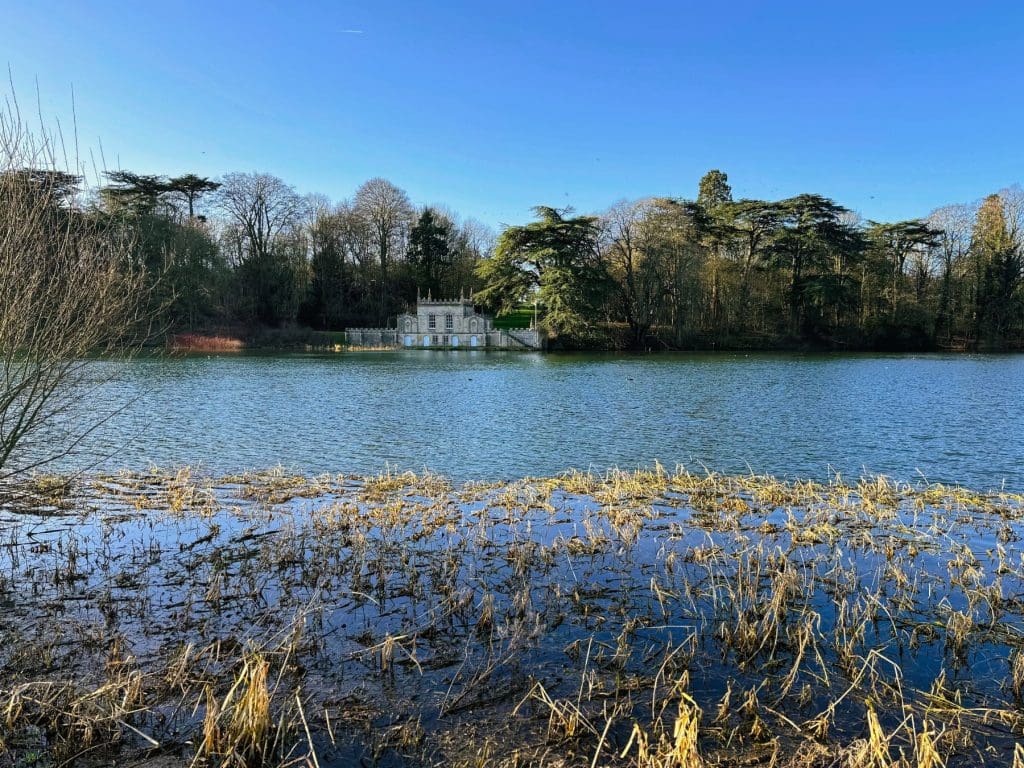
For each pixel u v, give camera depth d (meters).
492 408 28.16
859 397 31.72
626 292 79.75
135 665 5.98
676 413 26.56
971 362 58.31
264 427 22.75
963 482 15.17
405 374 45.97
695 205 77.88
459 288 95.50
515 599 7.25
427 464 17.22
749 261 82.44
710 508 11.84
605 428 22.92
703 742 5.09
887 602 7.55
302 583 7.96
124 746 4.93
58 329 7.96
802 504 12.22
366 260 90.88
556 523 10.84
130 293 8.99
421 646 6.48
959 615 6.82
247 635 6.61
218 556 8.95
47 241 8.16
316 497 12.66
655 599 7.66
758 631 6.71
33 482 12.70
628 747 4.65
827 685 5.85
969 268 76.12
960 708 5.41
